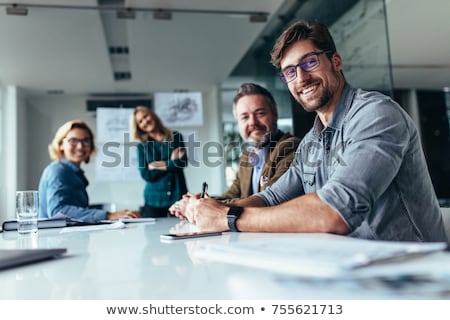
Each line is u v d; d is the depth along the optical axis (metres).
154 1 3.11
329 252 0.40
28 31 3.45
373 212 0.94
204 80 4.66
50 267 0.57
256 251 0.44
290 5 3.16
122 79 4.61
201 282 0.44
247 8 3.27
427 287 0.34
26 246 0.83
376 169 0.80
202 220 0.94
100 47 3.83
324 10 2.83
